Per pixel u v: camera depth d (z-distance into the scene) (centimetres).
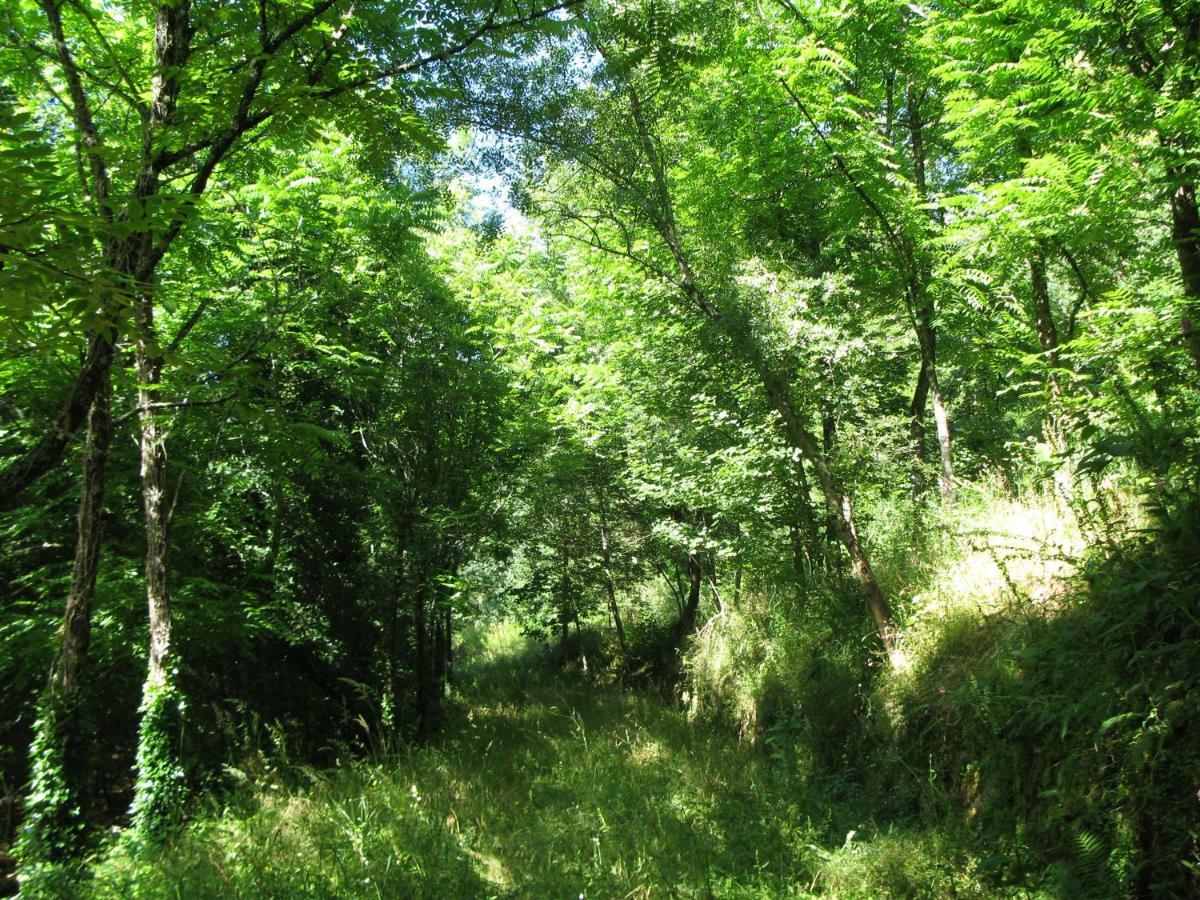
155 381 652
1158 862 366
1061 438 670
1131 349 584
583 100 659
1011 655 525
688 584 1650
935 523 771
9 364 669
